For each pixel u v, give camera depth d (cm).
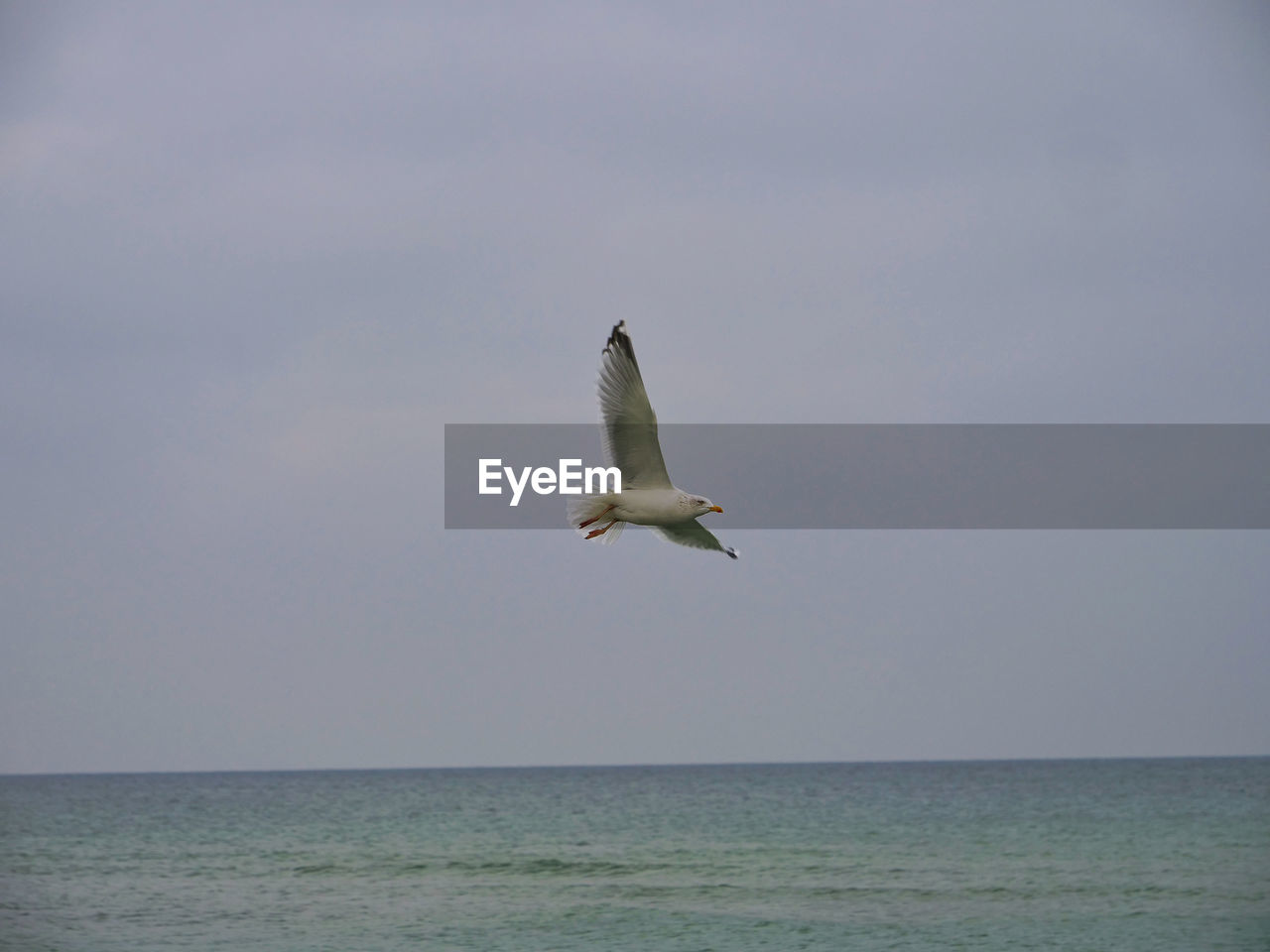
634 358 1280
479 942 3091
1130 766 10612
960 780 8788
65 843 5241
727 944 3047
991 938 3092
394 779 10794
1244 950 3017
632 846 4903
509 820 6084
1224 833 5272
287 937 3177
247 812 6562
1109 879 3972
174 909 3553
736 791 8100
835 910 3397
